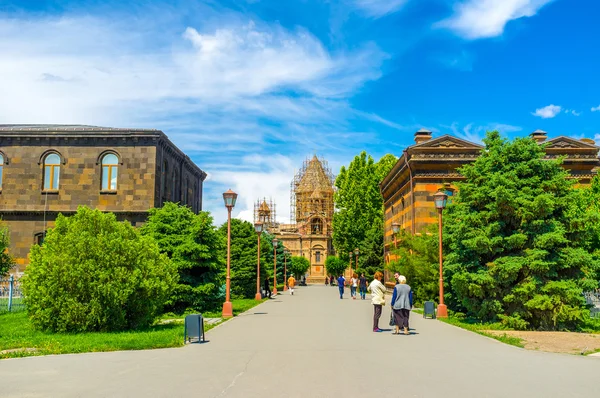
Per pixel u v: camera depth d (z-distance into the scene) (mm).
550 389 9031
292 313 26375
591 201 32094
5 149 40469
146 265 18109
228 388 8977
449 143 40562
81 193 39875
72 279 16781
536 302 18438
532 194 20219
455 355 12695
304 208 133375
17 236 40031
